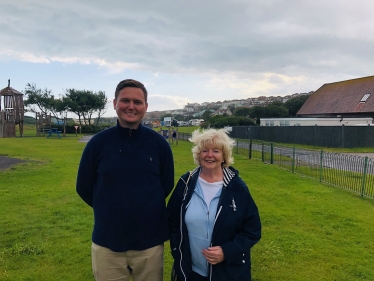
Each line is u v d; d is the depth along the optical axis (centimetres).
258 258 449
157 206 247
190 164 1429
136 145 245
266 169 1270
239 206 247
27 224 575
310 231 555
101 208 242
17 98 3881
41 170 1195
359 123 3152
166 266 430
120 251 240
